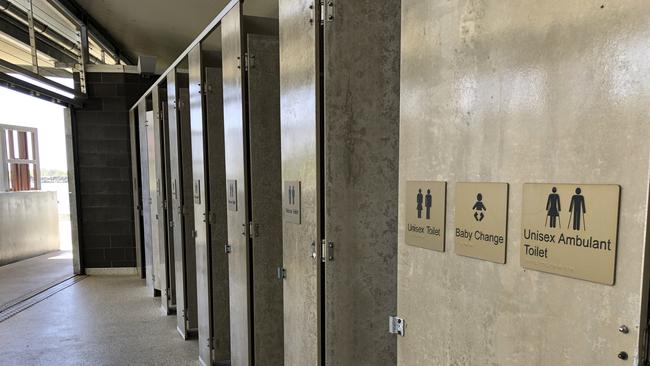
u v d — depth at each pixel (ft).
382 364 5.18
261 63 7.00
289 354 5.96
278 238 7.29
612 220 2.40
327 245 4.88
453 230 3.45
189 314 11.11
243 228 7.19
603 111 2.42
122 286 16.66
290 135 5.64
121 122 18.29
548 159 2.71
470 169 3.27
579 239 2.56
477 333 3.28
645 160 2.26
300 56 5.19
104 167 18.31
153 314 13.19
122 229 18.61
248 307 7.20
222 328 9.09
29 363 9.68
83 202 18.34
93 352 10.27
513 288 2.98
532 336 2.87
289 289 5.87
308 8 4.90
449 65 3.41
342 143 4.84
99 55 20.81
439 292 3.62
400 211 4.06
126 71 18.15
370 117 4.92
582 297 2.57
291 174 5.65
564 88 2.60
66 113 17.78
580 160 2.54
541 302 2.80
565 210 2.62
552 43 2.65
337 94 4.78
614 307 2.42
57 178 37.50
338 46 4.74
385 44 4.89
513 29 2.89
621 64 2.33
